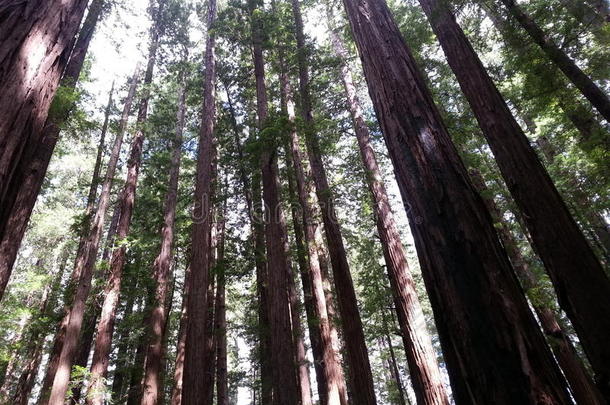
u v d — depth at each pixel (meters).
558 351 7.55
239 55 15.11
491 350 1.77
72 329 9.30
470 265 2.01
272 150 9.84
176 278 19.58
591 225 10.31
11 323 13.44
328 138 12.12
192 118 18.58
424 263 2.23
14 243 2.81
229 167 15.21
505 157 5.01
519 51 6.78
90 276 10.23
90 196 14.46
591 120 8.08
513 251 9.55
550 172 10.42
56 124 4.82
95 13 7.16
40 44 2.19
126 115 13.92
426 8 6.45
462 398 1.83
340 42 13.88
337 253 9.56
